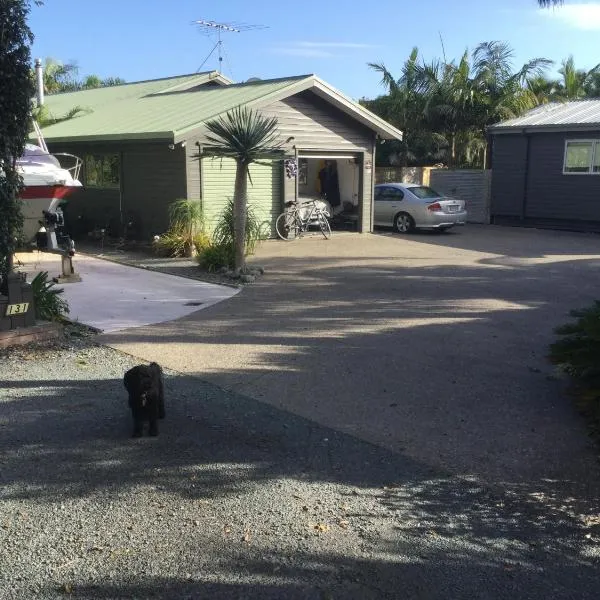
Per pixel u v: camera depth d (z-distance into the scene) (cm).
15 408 566
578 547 377
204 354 744
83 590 329
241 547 368
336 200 2180
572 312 656
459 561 361
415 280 1251
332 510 409
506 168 2439
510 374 686
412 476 458
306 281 1230
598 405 543
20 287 751
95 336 815
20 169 1279
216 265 1305
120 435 513
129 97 2330
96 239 1759
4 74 720
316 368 696
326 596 329
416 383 652
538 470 470
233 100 1725
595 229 2225
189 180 1568
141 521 393
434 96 2867
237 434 521
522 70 2839
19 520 392
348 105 1862
